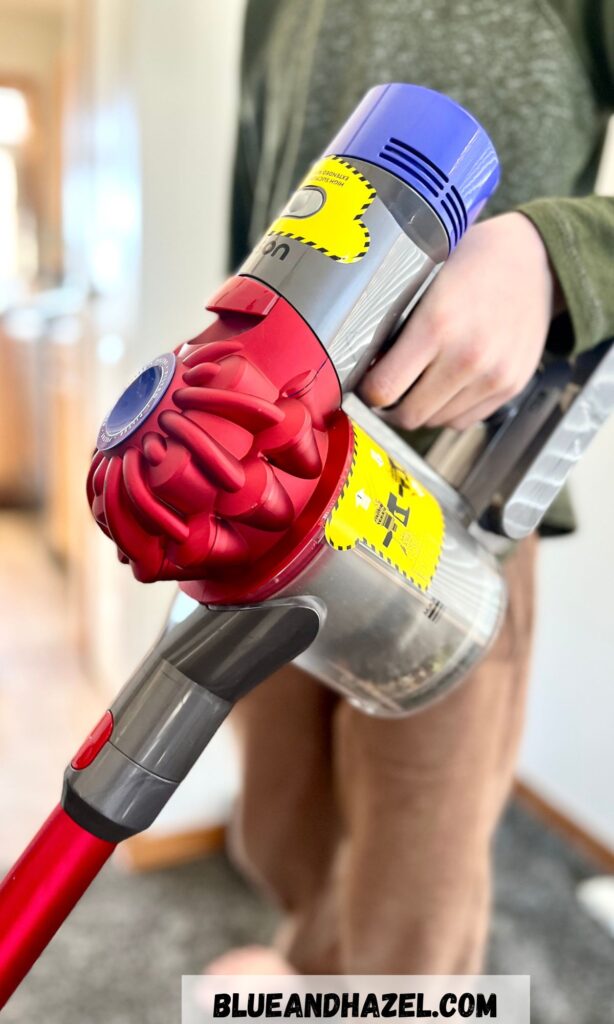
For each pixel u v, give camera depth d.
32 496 2.97
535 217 0.41
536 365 0.43
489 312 0.39
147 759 0.34
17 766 1.48
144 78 1.10
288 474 0.34
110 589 1.59
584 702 1.38
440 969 0.59
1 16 2.55
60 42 2.53
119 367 1.40
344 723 0.63
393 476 0.39
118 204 1.32
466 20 0.55
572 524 0.56
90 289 1.66
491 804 0.60
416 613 0.39
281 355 0.34
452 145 0.37
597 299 0.42
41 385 2.63
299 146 0.62
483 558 0.44
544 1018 1.02
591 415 0.46
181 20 1.10
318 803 0.72
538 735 1.48
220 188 1.18
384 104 0.37
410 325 0.38
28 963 0.33
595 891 1.25
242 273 0.37
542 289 0.41
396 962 0.59
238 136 0.76
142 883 1.24
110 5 1.30
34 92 2.57
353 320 0.36
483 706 0.55
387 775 0.57
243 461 0.32
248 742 0.71
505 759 0.61
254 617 0.35
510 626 0.56
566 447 0.46
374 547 0.37
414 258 0.37
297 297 0.35
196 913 1.18
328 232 0.36
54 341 2.27
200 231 1.19
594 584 1.35
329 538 0.35
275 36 0.68
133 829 0.34
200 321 1.22
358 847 0.60
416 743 0.55
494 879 1.29
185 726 0.35
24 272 2.65
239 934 1.14
